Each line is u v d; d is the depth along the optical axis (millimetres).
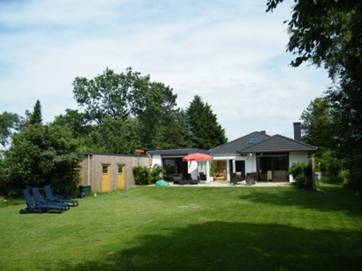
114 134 51719
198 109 72188
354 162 19719
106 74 59031
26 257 9008
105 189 30750
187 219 14602
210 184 34719
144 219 14945
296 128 39594
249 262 7996
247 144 41375
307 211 16672
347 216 14906
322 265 7781
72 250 9570
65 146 25859
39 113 54156
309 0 6508
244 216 15289
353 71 14141
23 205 22109
